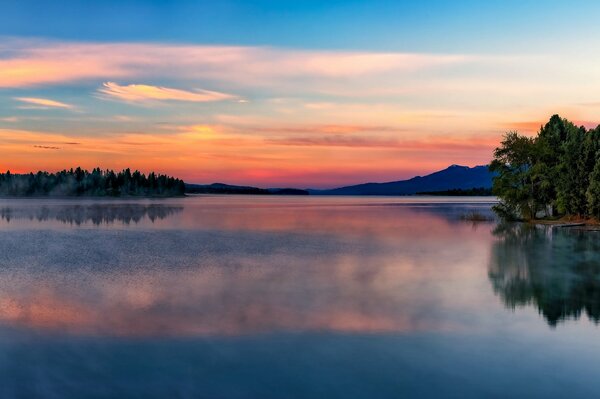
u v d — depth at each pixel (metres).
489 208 172.50
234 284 31.66
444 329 21.66
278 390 15.48
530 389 15.55
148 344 19.58
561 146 86.69
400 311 24.73
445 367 17.30
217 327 21.86
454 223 91.31
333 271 36.97
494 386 15.77
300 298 27.67
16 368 17.05
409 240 60.84
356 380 16.23
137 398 14.91
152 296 27.98
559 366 17.36
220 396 15.11
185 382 16.03
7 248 50.69
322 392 15.38
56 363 17.53
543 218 91.00
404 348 19.17
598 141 82.44
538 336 20.62
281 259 43.38
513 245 54.56
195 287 30.64
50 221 93.38
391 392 15.36
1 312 24.23
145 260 42.16
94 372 16.78
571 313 24.33
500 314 24.14
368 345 19.53
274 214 126.75
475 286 31.17
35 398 14.84
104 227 80.25
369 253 47.84
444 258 44.38
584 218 83.38
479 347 19.28
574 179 83.12
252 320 22.97
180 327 21.84
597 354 18.55
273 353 18.59
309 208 173.12
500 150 89.75
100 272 35.97
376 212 140.88
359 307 25.55
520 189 87.75
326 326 22.08
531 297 27.89
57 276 34.25
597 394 15.22
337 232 72.56
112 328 21.66
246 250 49.75
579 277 34.41
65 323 22.42
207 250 49.66
